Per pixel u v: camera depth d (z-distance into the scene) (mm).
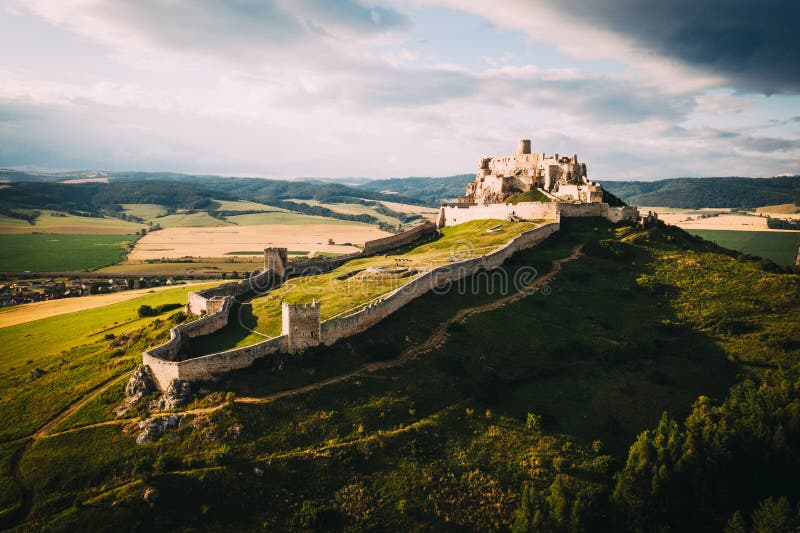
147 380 72938
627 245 132875
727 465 70125
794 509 62781
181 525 57562
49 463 62656
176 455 63406
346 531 60469
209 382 72688
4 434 68500
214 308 93875
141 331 93312
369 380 78750
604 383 87688
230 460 63750
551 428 77188
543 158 187125
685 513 65812
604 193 174625
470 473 68812
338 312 92562
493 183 189375
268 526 59375
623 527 63781
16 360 95938
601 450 73875
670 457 68375
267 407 70375
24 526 56312
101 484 60406
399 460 68750
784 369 88250
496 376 84938
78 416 69625
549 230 138375
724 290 114688
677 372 91250
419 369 83375
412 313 98375
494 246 130750
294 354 79688
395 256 139250
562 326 101750
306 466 65500
